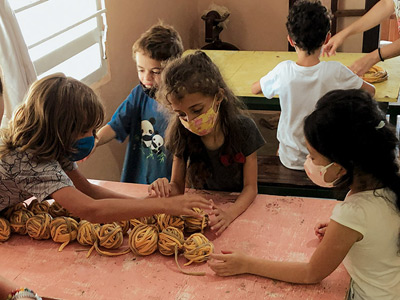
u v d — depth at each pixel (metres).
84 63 3.26
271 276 1.46
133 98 2.49
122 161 3.76
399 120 4.04
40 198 1.59
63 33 2.97
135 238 1.57
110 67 3.57
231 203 1.88
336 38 3.12
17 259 1.59
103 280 1.48
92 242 1.62
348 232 1.39
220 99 1.78
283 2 5.04
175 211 1.64
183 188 2.00
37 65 2.75
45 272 1.53
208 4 5.21
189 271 1.51
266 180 2.72
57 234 1.64
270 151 4.05
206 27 4.86
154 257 1.59
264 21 5.17
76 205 1.57
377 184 1.41
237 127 1.88
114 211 1.60
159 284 1.46
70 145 1.58
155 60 2.25
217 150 1.96
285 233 1.67
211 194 1.95
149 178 2.56
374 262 1.44
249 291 1.42
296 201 1.88
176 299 1.39
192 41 5.21
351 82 2.65
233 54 3.74
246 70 3.38
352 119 1.33
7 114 2.27
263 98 2.96
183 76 1.68
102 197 1.88
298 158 2.78
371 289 1.48
